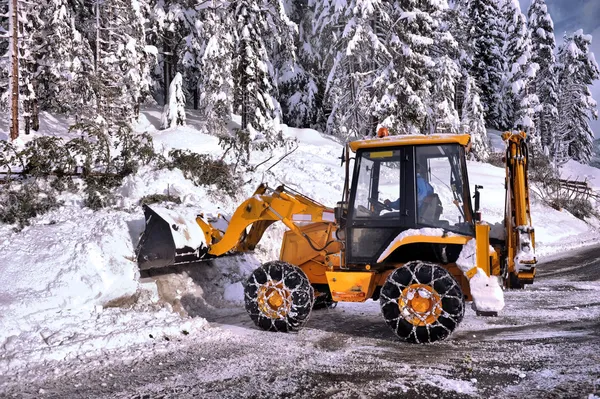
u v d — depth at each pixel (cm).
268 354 511
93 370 464
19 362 475
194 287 791
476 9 4234
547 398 380
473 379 423
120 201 976
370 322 661
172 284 767
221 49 2309
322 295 729
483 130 3166
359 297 596
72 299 626
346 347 539
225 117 2405
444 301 544
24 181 977
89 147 1078
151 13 2647
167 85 2983
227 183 1235
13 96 1944
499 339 558
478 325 630
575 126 4759
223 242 693
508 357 486
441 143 587
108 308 650
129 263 705
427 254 602
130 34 2369
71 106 2267
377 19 2447
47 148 1020
